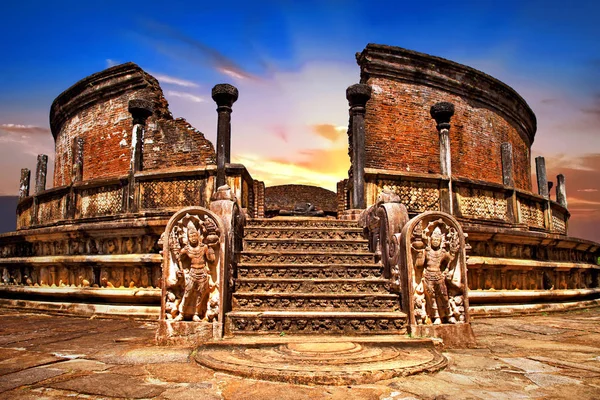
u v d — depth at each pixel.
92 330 5.72
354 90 8.48
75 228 7.96
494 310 7.80
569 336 5.42
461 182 8.53
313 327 4.66
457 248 4.79
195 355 3.86
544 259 9.32
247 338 4.40
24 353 4.16
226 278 4.79
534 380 3.27
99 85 14.79
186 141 13.70
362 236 7.06
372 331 4.65
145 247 7.54
